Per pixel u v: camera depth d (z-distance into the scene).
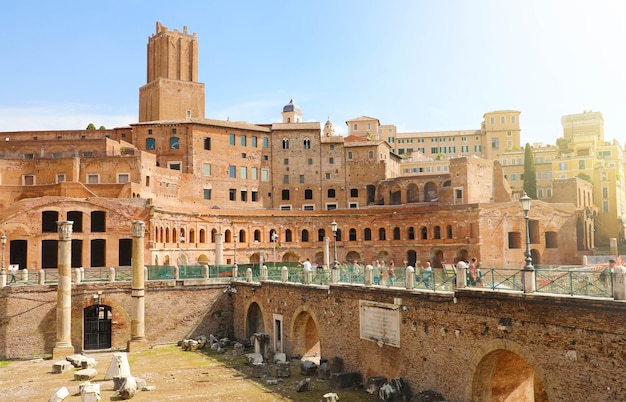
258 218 98.38
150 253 75.56
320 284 45.88
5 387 41.53
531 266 27.98
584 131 153.75
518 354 28.16
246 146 107.94
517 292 28.11
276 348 52.41
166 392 39.06
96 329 57.06
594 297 24.62
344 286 42.06
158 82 112.50
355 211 100.00
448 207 90.75
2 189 78.19
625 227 132.12
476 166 100.38
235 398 37.16
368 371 39.47
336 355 43.09
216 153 103.81
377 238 98.69
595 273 25.12
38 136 103.19
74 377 43.59
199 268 62.09
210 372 45.06
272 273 54.97
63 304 52.25
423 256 93.25
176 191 97.19
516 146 160.00
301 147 111.75
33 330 53.53
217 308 61.56
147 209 75.81
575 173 125.94
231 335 61.81
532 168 120.75
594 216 113.06
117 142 97.38
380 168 111.31
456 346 31.98
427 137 173.88
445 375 32.72
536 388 33.97
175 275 60.19
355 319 41.00
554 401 26.20
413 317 35.34
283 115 145.00
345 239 99.75
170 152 100.88
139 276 55.72
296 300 48.91
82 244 72.25
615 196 118.31
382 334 38.12
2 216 69.31
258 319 58.84
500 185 103.31
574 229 88.50
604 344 24.08
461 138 172.12
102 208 73.56
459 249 88.94
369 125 156.00
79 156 92.44
